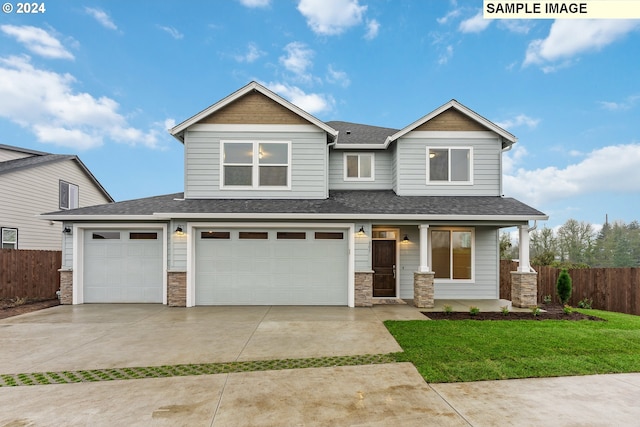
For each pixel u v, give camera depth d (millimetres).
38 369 5023
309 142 11258
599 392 4215
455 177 11812
